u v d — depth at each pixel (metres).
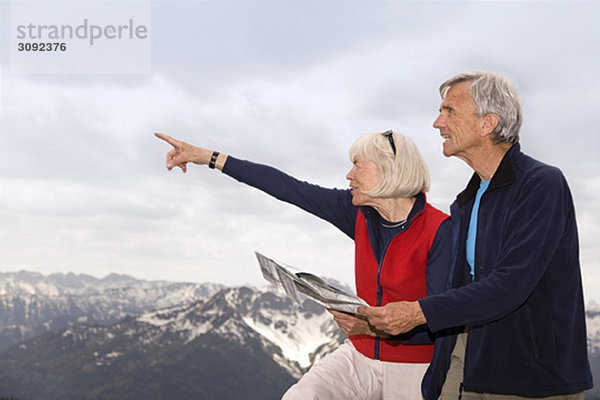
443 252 2.82
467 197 2.66
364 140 2.92
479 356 2.32
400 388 2.96
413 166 2.83
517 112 2.41
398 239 2.94
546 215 2.18
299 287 2.34
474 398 2.53
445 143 2.60
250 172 3.44
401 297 2.95
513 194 2.34
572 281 2.21
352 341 3.13
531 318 2.21
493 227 2.39
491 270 2.37
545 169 2.28
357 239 3.15
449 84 2.55
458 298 2.16
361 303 2.23
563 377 2.16
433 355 2.73
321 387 2.85
